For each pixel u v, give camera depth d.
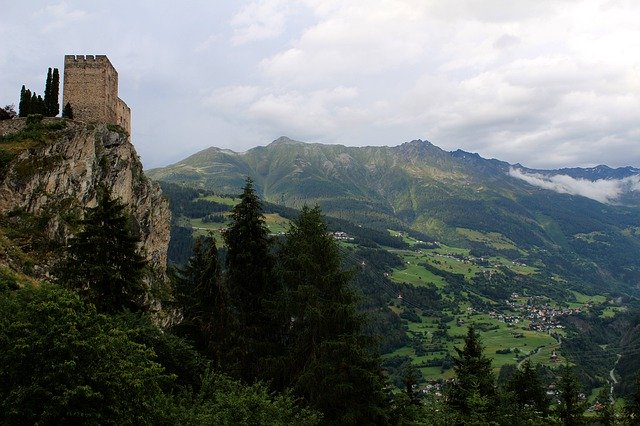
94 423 19.41
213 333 38.66
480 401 41.25
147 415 22.62
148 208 85.50
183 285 45.66
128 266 35.50
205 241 44.47
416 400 53.84
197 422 23.92
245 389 28.25
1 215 55.72
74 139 67.81
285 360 36.75
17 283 42.22
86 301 32.31
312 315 34.88
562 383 52.03
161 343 32.16
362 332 37.69
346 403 33.22
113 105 82.00
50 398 18.97
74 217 62.28
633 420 51.28
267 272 40.66
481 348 53.22
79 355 20.19
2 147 61.50
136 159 87.25
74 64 77.31
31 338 19.52
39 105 76.62
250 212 41.06
